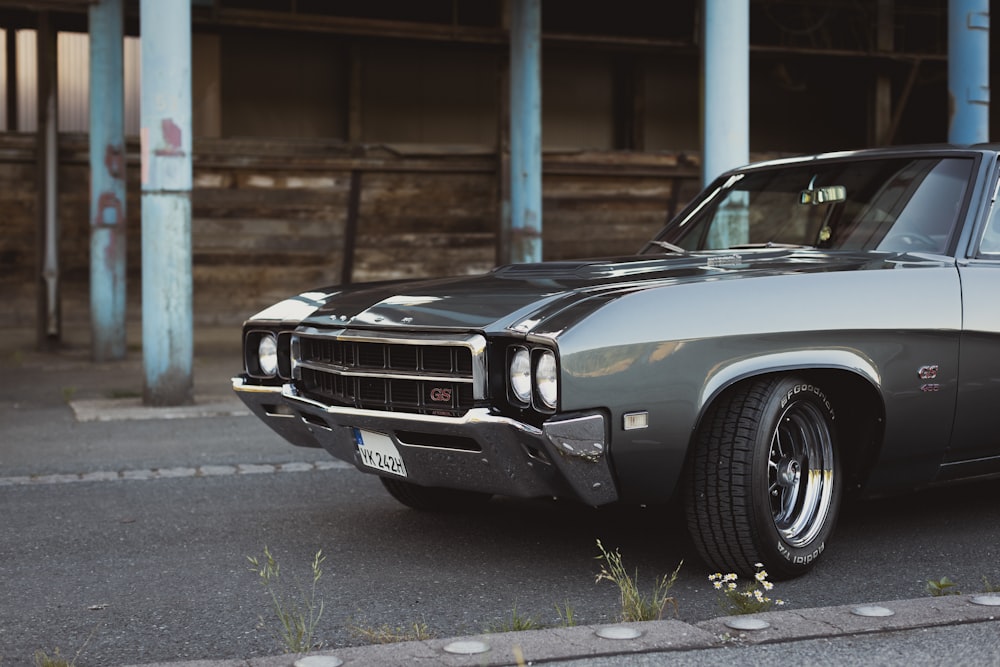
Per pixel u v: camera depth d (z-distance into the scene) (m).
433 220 15.73
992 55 21.78
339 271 15.55
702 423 3.49
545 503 4.84
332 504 4.90
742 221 4.65
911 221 4.16
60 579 3.76
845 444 3.85
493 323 3.35
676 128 21.05
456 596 3.50
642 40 18.95
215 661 2.65
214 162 14.46
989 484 5.22
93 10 11.45
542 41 18.39
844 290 3.63
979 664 2.64
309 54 18.67
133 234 15.15
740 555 3.50
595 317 3.23
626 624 2.93
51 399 8.73
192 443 6.59
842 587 3.56
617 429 3.24
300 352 3.96
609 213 16.55
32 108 17.38
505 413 3.32
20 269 14.84
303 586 3.64
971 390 3.91
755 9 19.81
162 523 4.57
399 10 18.38
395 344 3.53
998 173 4.20
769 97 21.42
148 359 8.04
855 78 21.77
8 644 3.09
